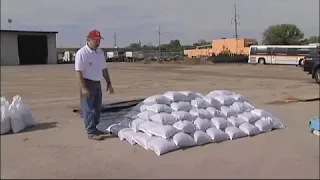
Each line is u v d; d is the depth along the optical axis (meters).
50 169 4.70
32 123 7.20
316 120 6.78
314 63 17.92
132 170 4.66
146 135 5.80
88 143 5.91
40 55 53.41
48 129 6.92
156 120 5.96
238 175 4.50
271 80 20.16
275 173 4.57
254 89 15.14
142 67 38.19
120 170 4.67
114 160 5.05
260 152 5.44
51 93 13.59
